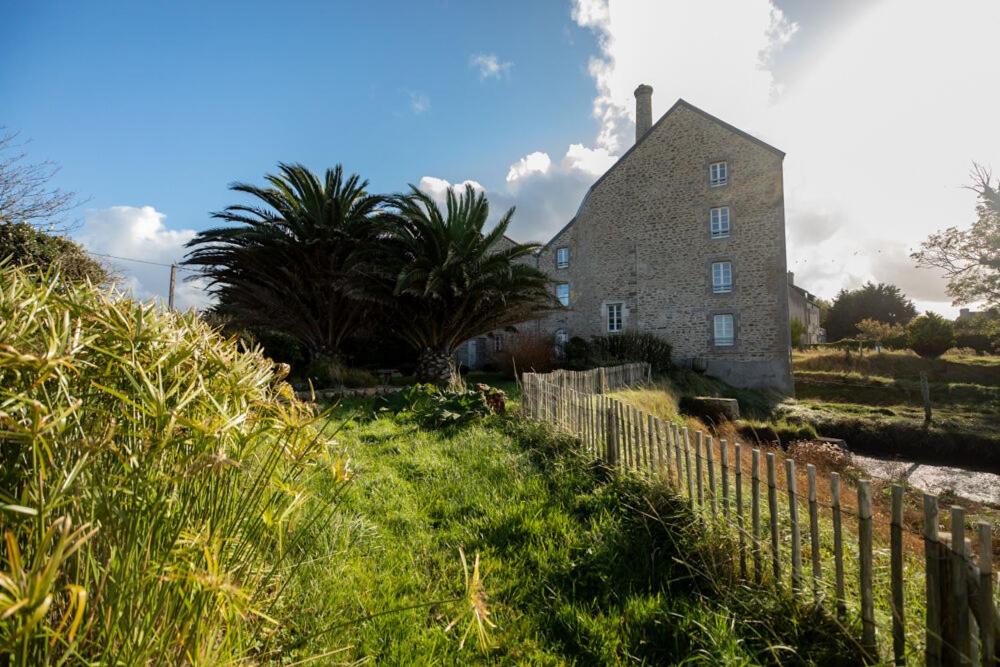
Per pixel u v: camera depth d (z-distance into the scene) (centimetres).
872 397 1872
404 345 1753
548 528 338
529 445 558
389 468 467
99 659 119
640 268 2100
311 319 1291
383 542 309
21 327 120
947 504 736
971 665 167
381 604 239
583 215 2269
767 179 1891
